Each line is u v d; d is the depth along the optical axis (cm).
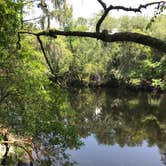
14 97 1076
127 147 2327
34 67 1096
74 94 5275
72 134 1124
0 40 895
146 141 2508
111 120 3328
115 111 3872
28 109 1071
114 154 2145
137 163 1991
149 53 5672
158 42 273
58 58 2500
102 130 2870
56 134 1114
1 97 1055
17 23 856
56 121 1109
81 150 2164
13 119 1035
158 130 2877
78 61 5978
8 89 1045
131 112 3797
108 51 6775
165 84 5053
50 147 1120
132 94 5634
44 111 1092
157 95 5450
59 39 3481
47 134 1105
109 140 2516
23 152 1291
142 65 5897
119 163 1980
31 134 1038
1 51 991
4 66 1030
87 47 6488
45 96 1092
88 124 3102
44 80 1109
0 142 736
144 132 2808
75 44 5600
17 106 1073
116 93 5800
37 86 1087
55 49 2448
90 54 6581
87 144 2366
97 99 4931
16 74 1053
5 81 1048
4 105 1064
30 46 1178
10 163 1310
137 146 2361
